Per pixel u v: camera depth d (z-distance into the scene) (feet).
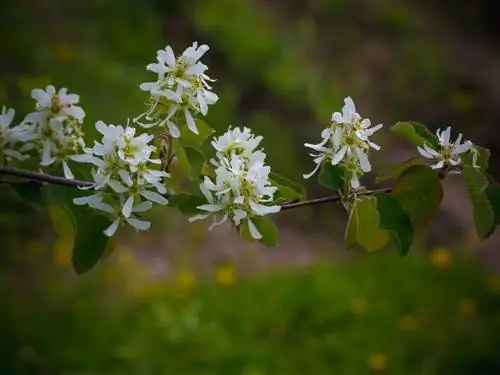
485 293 14.38
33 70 16.20
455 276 14.78
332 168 4.51
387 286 14.28
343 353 12.51
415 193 4.53
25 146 4.13
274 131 17.46
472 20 23.65
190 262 14.51
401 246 4.48
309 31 20.65
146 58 17.89
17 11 17.39
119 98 16.08
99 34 17.85
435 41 22.16
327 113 18.39
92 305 12.84
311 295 13.64
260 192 4.11
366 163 4.36
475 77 21.29
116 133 4.03
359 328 13.09
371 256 15.15
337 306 13.42
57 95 4.03
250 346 12.34
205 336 12.33
